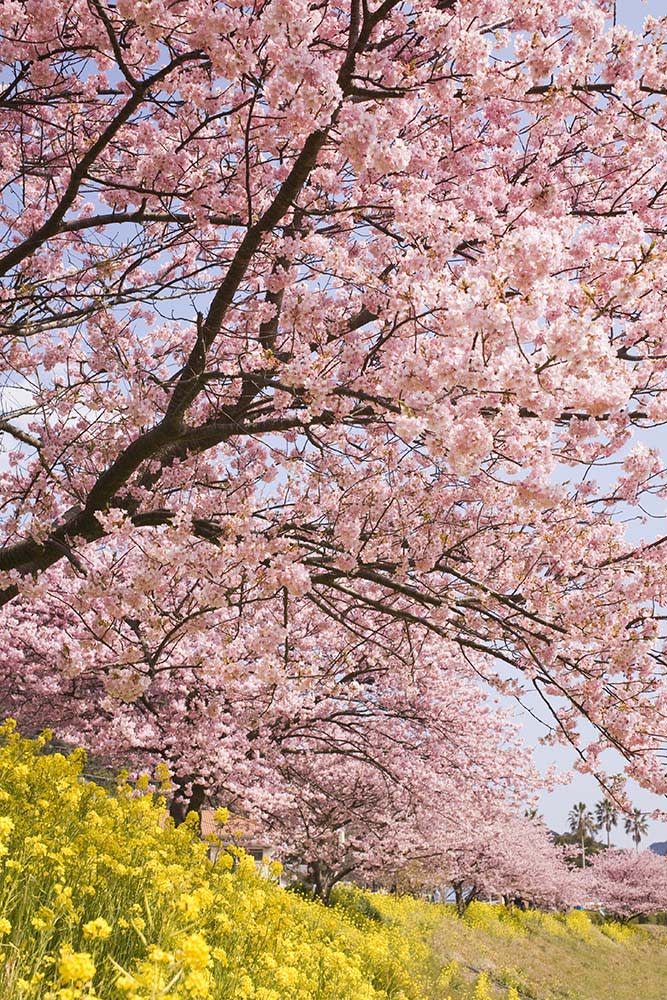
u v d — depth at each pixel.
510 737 16.94
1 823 3.68
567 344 4.18
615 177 7.25
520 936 29.50
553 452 6.96
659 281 5.71
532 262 4.24
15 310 7.52
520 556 7.77
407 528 7.41
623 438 6.94
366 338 6.83
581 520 7.52
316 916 9.96
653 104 5.97
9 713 14.98
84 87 7.38
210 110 6.48
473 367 4.42
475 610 7.00
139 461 6.57
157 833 6.43
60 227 6.36
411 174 6.38
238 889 5.96
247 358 7.57
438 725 15.09
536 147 7.20
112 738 13.41
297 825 17.25
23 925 3.63
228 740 13.43
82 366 9.51
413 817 17.61
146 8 4.95
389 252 6.29
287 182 5.49
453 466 4.54
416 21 5.65
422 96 5.75
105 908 4.36
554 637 7.15
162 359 9.76
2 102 6.40
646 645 6.60
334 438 6.18
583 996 22.48
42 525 6.75
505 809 19.17
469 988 15.09
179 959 2.84
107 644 6.33
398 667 12.34
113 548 10.43
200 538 7.06
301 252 6.86
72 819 5.52
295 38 4.75
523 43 5.77
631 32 5.73
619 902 48.44
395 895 27.42
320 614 11.45
